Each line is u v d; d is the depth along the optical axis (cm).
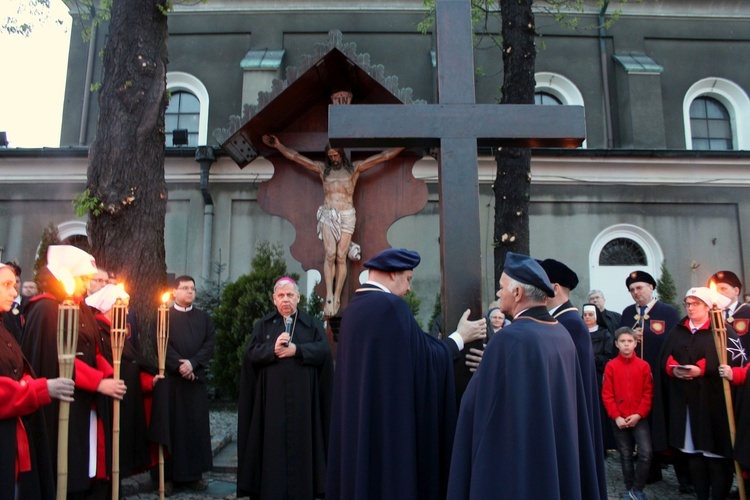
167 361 506
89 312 391
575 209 1233
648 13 1426
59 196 1179
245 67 1274
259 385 459
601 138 1374
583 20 1417
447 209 319
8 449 295
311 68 566
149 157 584
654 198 1241
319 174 603
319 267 600
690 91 1417
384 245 600
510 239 704
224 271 1158
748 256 1235
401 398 281
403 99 580
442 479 292
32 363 353
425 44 1376
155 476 518
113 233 566
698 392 471
